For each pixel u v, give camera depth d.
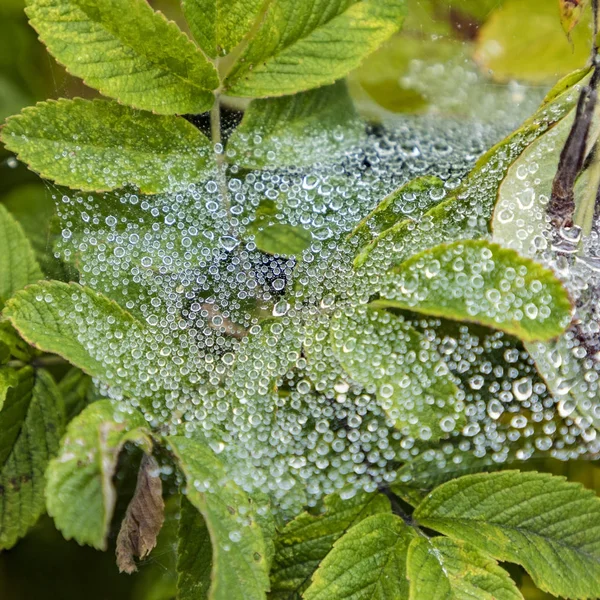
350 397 0.39
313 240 0.41
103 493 0.36
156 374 0.39
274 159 0.42
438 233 0.40
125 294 0.40
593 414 0.39
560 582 0.38
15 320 0.38
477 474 0.38
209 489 0.37
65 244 0.41
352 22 0.41
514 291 0.37
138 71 0.39
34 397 0.40
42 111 0.40
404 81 0.45
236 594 0.36
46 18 0.39
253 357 0.39
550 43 0.44
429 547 0.38
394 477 0.39
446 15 0.45
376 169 0.44
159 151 0.40
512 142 0.40
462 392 0.39
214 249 0.41
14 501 0.39
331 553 0.37
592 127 0.39
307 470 0.39
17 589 0.41
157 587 0.41
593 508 0.38
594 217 0.40
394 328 0.39
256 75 0.40
